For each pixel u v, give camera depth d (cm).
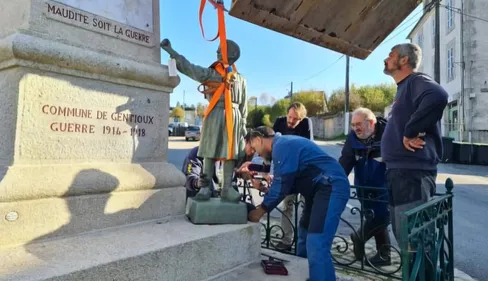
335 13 299
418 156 270
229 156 266
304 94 4462
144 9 280
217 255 241
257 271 259
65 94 229
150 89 280
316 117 3825
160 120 289
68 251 195
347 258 402
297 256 306
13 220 198
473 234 523
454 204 738
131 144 267
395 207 282
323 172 265
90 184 230
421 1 320
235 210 270
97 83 246
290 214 404
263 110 4634
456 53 2170
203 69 262
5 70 217
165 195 275
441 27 2438
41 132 217
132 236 227
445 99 258
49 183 212
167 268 209
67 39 231
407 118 276
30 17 216
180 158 1487
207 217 263
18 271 166
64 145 227
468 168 1423
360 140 368
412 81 277
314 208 258
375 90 3828
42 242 207
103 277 180
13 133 208
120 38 261
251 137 303
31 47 208
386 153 290
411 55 285
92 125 242
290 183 264
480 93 1984
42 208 209
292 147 268
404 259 198
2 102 217
